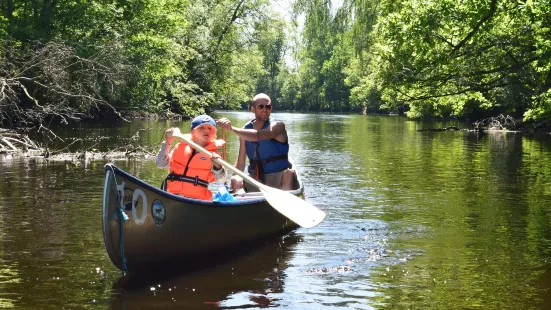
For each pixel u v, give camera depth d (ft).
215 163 17.85
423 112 125.39
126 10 84.23
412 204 25.77
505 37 60.95
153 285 14.84
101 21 77.77
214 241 17.46
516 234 20.29
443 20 52.37
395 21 55.52
